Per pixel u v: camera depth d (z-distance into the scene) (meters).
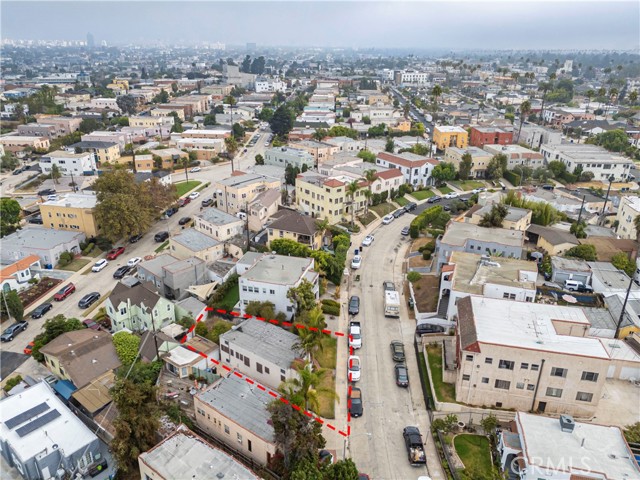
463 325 55.25
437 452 47.94
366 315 71.81
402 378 57.25
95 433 50.00
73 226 99.06
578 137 198.38
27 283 81.88
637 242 88.69
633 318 64.19
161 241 99.81
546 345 50.19
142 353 60.00
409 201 124.88
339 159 135.38
